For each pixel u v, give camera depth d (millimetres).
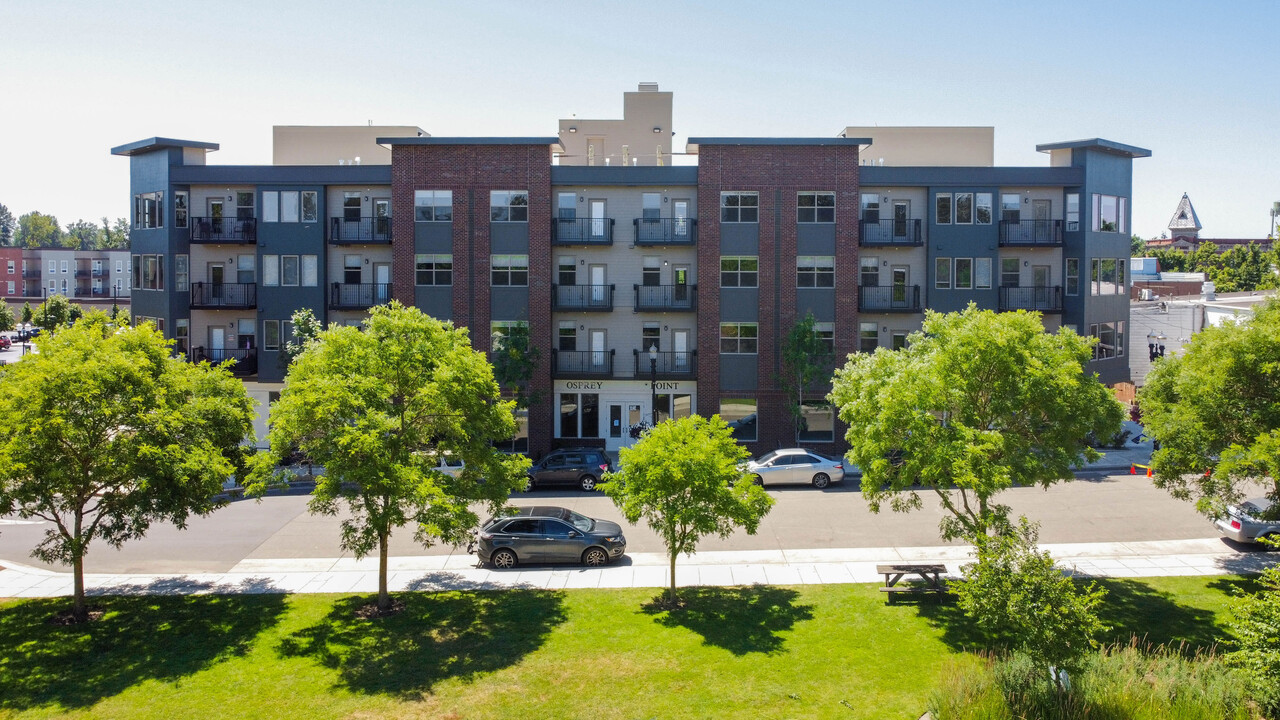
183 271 37312
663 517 18469
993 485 16312
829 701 13641
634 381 37000
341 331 18078
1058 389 17172
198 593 19266
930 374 17500
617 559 21484
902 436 17641
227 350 37219
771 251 35812
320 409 16203
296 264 36531
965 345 17391
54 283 106875
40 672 15148
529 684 14414
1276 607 12672
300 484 30938
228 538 23906
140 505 16703
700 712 13344
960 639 15953
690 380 36531
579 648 15859
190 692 14305
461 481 18016
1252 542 21656
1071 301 36625
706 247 35875
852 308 35781
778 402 36062
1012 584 13398
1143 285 75000
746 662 15125
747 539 23250
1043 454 17750
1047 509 25844
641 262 36906
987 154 41844
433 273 36188
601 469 30047
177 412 17125
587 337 37156
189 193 37094
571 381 37156
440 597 18828
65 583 20094
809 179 35688
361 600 18672
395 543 23438
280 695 14156
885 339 36688
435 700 13898
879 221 36219
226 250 37281
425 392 16953
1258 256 78000
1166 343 48844
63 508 17562
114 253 108500
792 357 33688
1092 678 13336
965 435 16594
